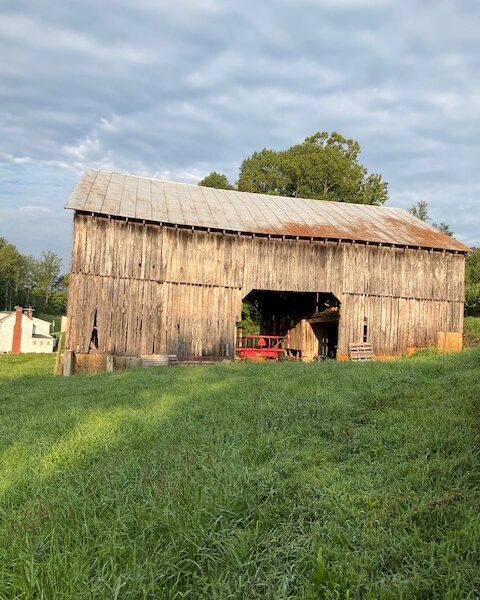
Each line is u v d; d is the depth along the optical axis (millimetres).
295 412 7828
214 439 6695
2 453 7004
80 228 19891
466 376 9891
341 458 6004
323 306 26859
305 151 51844
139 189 23547
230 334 21328
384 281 23266
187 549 3928
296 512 4512
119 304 20125
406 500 4516
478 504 4281
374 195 52469
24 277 107312
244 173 53844
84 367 19516
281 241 22250
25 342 51438
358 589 3303
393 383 10016
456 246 24266
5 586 3467
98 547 3994
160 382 13023
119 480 5379
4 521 4652
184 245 21125
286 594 3395
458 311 24250
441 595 3195
